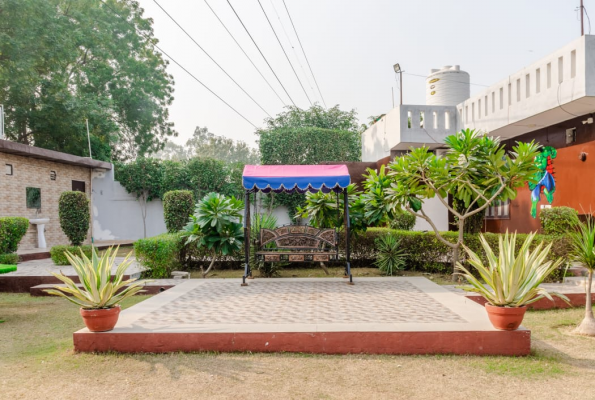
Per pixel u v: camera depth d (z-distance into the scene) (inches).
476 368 159.9
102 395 140.1
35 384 149.7
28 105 759.1
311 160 818.8
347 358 171.9
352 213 361.7
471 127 459.5
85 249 416.2
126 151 1113.4
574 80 304.0
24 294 328.2
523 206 442.6
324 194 382.0
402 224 467.8
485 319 197.0
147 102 1001.5
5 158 508.4
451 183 305.3
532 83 353.4
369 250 397.4
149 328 187.2
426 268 363.3
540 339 198.7
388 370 158.7
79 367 164.4
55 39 690.8
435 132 493.0
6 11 629.0
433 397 136.4
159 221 719.7
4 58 687.1
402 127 490.3
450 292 271.1
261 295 266.8
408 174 306.3
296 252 322.3
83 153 836.6
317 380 150.0
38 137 816.3
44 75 788.0
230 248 346.9
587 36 294.5
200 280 330.6
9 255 376.8
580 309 259.0
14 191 522.9
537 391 140.1
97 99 826.8
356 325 186.9
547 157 398.9
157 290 309.0
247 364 165.3
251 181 312.7
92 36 852.6
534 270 181.3
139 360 171.0
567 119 368.8
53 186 601.3
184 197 434.6
